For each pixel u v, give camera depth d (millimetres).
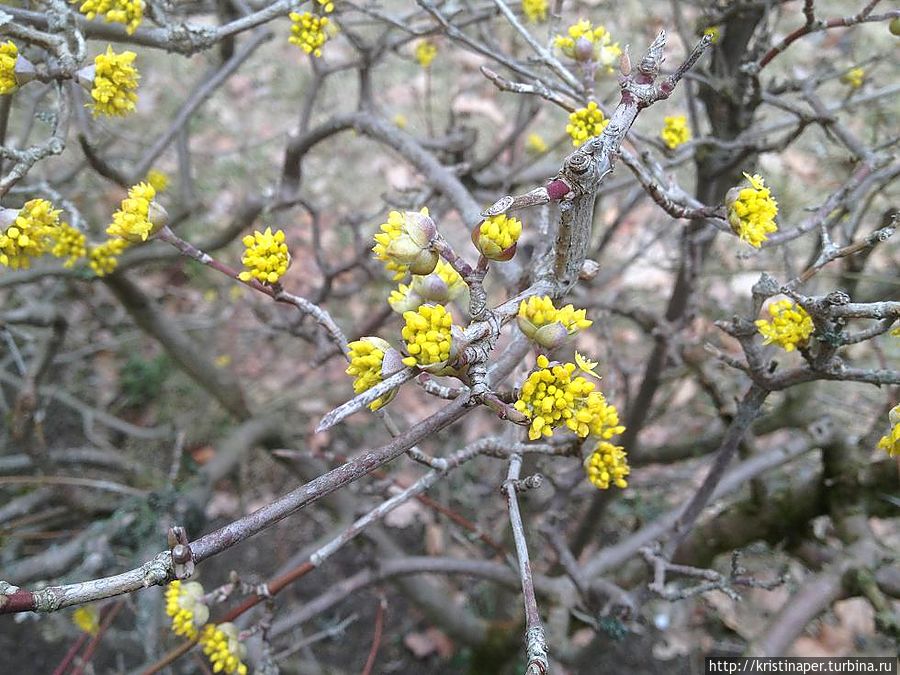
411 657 3115
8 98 1748
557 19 1485
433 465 1220
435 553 2883
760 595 2607
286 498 807
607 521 3172
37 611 742
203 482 2424
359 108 2162
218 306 3967
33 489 2682
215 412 3641
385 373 855
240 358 3902
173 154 4152
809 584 1686
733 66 1980
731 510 2043
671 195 1300
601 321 2268
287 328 2357
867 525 1751
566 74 1402
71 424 3645
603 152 863
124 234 1091
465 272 877
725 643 2531
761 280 1092
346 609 3209
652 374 2262
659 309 3645
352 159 4469
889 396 1811
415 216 880
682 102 3521
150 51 4402
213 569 3270
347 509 2488
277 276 1084
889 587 1658
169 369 3732
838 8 3906
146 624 1979
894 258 3369
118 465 2457
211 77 2375
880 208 3367
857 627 2656
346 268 2350
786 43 1503
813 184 3412
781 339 1102
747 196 1025
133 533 2041
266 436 2662
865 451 1803
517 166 2596
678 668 2920
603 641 2355
